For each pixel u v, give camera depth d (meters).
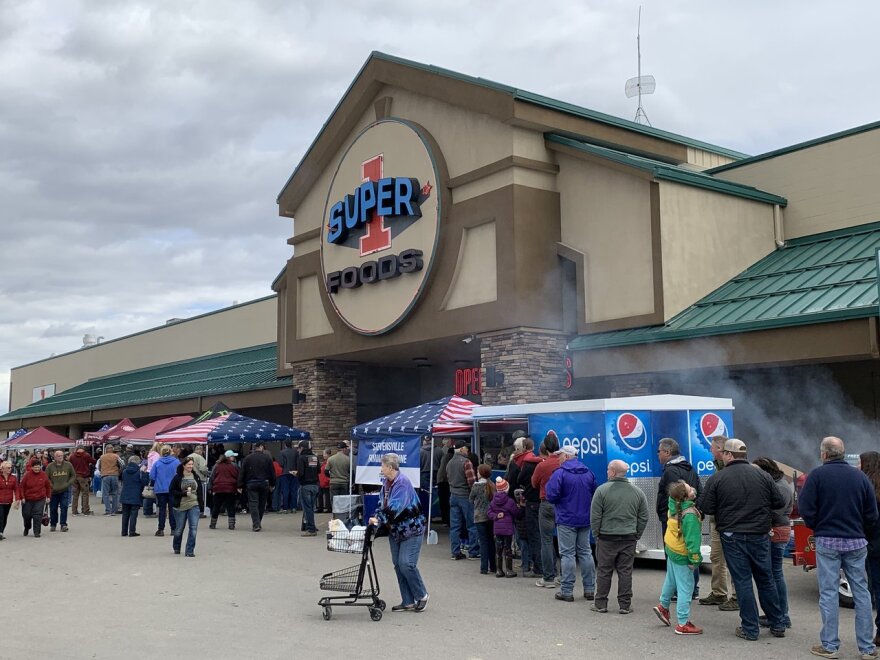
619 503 10.30
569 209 20.08
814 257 18.62
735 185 19.45
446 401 17.88
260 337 40.53
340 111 25.08
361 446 18.67
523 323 19.22
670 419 13.73
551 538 12.19
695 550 9.01
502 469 16.56
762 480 8.84
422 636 9.16
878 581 8.42
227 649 8.64
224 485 20.41
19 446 32.72
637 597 11.25
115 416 44.47
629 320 18.33
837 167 19.75
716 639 8.88
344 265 24.42
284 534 19.33
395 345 22.77
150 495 24.36
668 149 22.94
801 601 10.85
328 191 25.47
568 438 14.03
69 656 8.41
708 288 18.66
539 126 19.86
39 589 12.41
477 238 20.67
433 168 21.44
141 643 8.93
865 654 7.96
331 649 8.61
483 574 13.43
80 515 25.73
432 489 18.50
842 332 14.57
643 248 18.38
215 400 34.59
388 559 15.06
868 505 8.13
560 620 9.91
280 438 23.94
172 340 48.72
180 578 13.16
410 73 22.41
